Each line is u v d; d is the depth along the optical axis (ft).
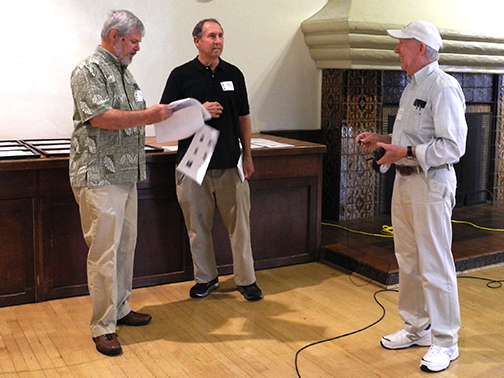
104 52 10.01
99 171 10.00
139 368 9.77
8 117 14.23
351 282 13.76
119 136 10.09
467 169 19.38
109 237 10.19
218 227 14.02
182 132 10.30
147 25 15.40
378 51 16.29
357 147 17.47
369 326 11.43
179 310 12.11
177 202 13.37
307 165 14.62
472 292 13.17
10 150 12.46
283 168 14.30
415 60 9.64
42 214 12.08
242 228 12.51
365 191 17.83
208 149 11.04
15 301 12.12
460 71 17.93
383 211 18.30
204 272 12.84
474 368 9.85
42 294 12.32
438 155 9.27
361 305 12.43
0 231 11.80
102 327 10.37
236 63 16.70
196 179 11.00
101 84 9.80
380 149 10.11
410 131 9.73
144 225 13.14
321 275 14.20
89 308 12.09
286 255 14.82
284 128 17.65
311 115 17.92
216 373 9.62
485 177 19.95
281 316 11.85
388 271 13.37
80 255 12.59
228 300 12.66
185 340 10.79
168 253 13.50
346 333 11.12
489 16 17.71
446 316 9.89
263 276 14.10
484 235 16.21
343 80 16.97
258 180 14.08
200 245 12.74
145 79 15.58
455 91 9.38
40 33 14.28
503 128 19.86
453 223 17.39
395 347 10.49
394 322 11.61
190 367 9.82
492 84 19.52
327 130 17.71
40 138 14.60
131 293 12.69
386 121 17.94
